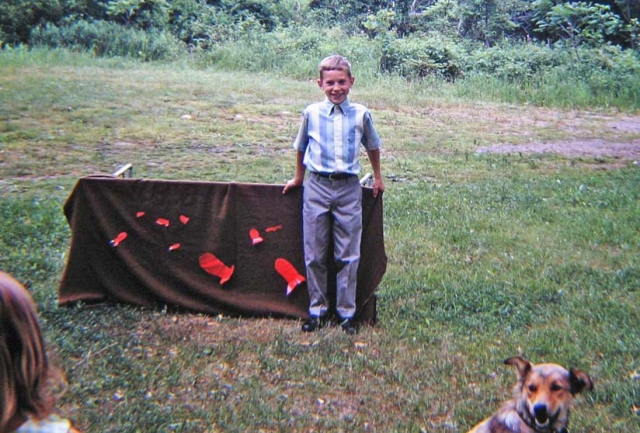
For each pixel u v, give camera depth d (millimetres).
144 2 27250
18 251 8086
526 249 8773
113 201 6719
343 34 26094
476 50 24562
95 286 6797
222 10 28469
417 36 26000
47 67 20875
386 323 6648
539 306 7113
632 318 6863
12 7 25391
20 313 2229
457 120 17406
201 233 6723
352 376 5703
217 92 18656
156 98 17484
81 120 14984
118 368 5629
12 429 2242
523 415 3826
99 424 4824
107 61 22703
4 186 10789
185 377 5562
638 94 20828
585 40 25844
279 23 27609
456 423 5070
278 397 5344
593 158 14031
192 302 6750
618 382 5566
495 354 6086
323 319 6590
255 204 6668
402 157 13609
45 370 2283
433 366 5863
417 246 8773
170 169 11914
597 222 9812
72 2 26781
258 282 6750
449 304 7109
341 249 6410
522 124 17344
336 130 6316
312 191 6398
